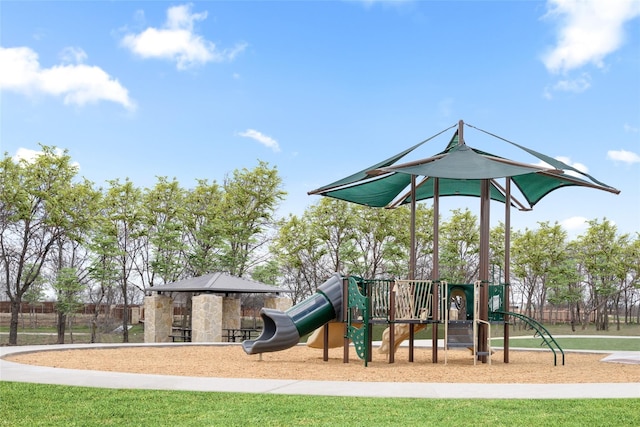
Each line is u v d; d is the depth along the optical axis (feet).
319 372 40.93
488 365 48.14
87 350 58.08
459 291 51.19
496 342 81.30
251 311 157.28
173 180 116.88
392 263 131.54
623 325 158.51
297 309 48.73
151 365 43.91
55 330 133.90
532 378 38.14
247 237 123.65
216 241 116.88
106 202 114.11
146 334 93.61
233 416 23.76
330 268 135.33
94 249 104.73
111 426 22.18
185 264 124.16
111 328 133.69
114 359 48.55
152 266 113.39
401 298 48.70
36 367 39.17
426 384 32.35
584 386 31.89
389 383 32.76
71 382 32.53
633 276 148.15
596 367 46.11
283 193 125.59
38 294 133.39
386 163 51.47
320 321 48.98
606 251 139.85
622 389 30.89
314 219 129.18
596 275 145.69
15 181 97.19
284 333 47.47
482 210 51.21
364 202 64.34
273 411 24.72
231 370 41.32
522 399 27.66
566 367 46.21
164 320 93.81
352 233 130.82
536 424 22.30
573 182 53.31
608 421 22.85
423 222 133.39
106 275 106.32
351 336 46.98
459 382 36.09
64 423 22.70
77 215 102.89
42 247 105.29
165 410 24.98
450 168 47.47
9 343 97.60
